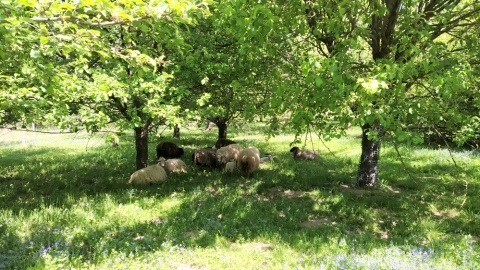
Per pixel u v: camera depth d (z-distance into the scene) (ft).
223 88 37.83
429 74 19.11
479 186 35.88
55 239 22.16
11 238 22.11
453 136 25.31
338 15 20.65
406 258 18.97
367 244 21.83
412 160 49.55
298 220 27.09
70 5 9.87
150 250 21.04
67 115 28.09
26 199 33.81
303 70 17.07
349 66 20.47
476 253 19.69
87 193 35.68
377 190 35.53
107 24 11.28
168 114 29.91
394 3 25.77
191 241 22.33
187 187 37.22
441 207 30.04
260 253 20.74
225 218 26.96
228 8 18.90
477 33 22.80
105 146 76.13
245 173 42.01
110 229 24.41
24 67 15.72
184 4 10.97
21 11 10.48
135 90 27.89
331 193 34.27
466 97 25.80
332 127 24.12
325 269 17.74
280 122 27.73
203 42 34.63
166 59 33.86
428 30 21.58
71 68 31.73
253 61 31.24
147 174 39.06
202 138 91.66
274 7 20.54
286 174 42.78
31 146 84.02
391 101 18.78
